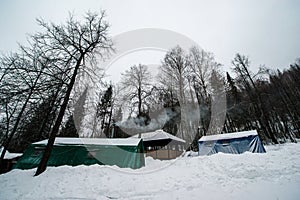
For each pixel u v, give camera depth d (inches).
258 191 139.8
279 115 932.6
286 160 250.7
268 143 716.7
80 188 186.1
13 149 627.2
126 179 220.2
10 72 277.6
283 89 1066.1
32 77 291.6
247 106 784.9
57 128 283.4
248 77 806.5
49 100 305.0
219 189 156.1
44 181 211.2
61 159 345.4
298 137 856.9
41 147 366.6
